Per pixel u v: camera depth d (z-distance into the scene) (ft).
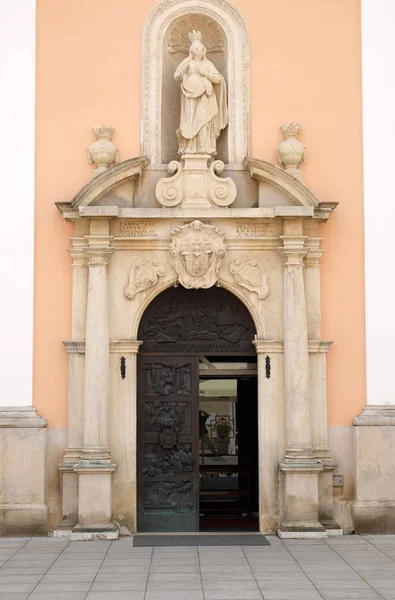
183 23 48.55
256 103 47.75
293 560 39.37
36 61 47.42
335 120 47.60
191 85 46.70
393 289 46.70
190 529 46.62
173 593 33.94
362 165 47.29
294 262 45.88
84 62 47.55
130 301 46.26
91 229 45.73
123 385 45.85
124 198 46.44
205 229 45.78
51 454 45.65
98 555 40.47
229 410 59.72
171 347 47.39
